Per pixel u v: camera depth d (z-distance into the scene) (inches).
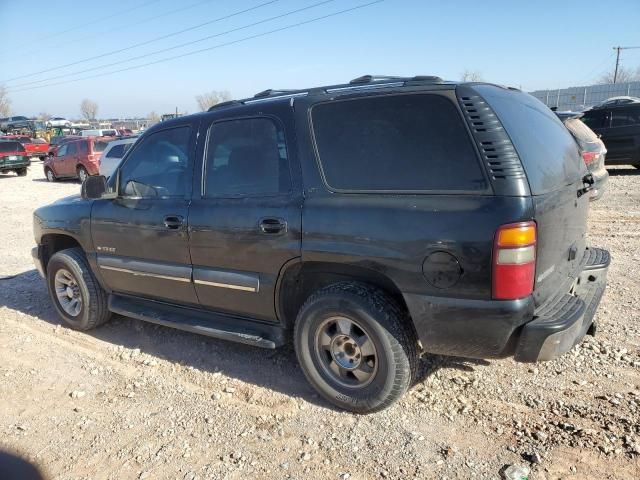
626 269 232.4
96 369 166.7
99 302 192.5
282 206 134.5
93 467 119.4
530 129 124.5
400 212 117.4
